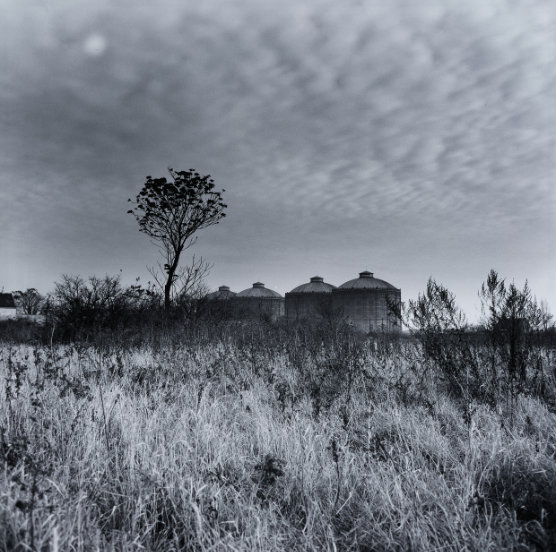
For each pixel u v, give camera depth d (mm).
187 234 20703
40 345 11484
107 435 4391
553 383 6992
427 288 7871
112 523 3225
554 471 3861
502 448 4211
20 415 4797
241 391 6562
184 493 3297
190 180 20141
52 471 3633
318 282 56469
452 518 3129
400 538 3043
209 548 2807
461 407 5969
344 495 3646
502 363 7086
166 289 18625
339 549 3047
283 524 3240
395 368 7770
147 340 12195
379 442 4324
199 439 4496
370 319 49188
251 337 11359
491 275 7629
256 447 4578
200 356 9461
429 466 4211
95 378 6691
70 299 15422
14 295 61469
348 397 6160
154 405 5406
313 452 4078
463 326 7648
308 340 10477
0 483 3271
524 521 3359
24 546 2480
